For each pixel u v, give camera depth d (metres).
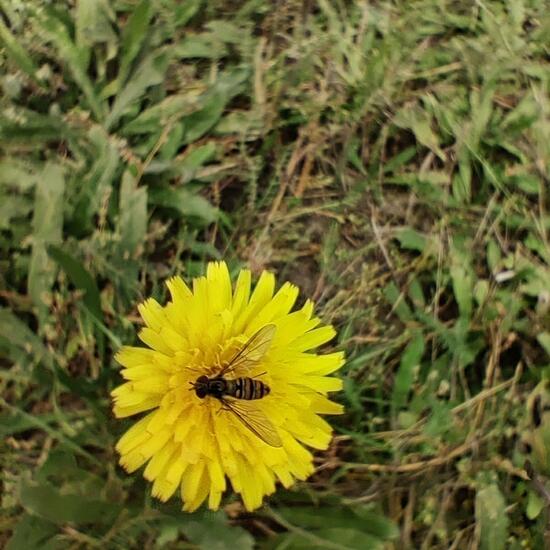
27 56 0.12
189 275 0.12
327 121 0.13
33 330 0.11
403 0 0.14
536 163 0.13
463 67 0.14
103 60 0.12
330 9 0.13
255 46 0.13
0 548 0.10
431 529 0.11
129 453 0.09
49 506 0.10
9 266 0.11
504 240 0.13
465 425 0.12
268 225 0.12
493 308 0.12
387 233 0.13
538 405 0.12
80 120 0.12
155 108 0.12
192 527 0.10
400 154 0.13
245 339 0.10
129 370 0.09
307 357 0.10
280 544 0.11
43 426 0.10
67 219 0.11
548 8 0.14
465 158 0.13
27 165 0.12
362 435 0.11
